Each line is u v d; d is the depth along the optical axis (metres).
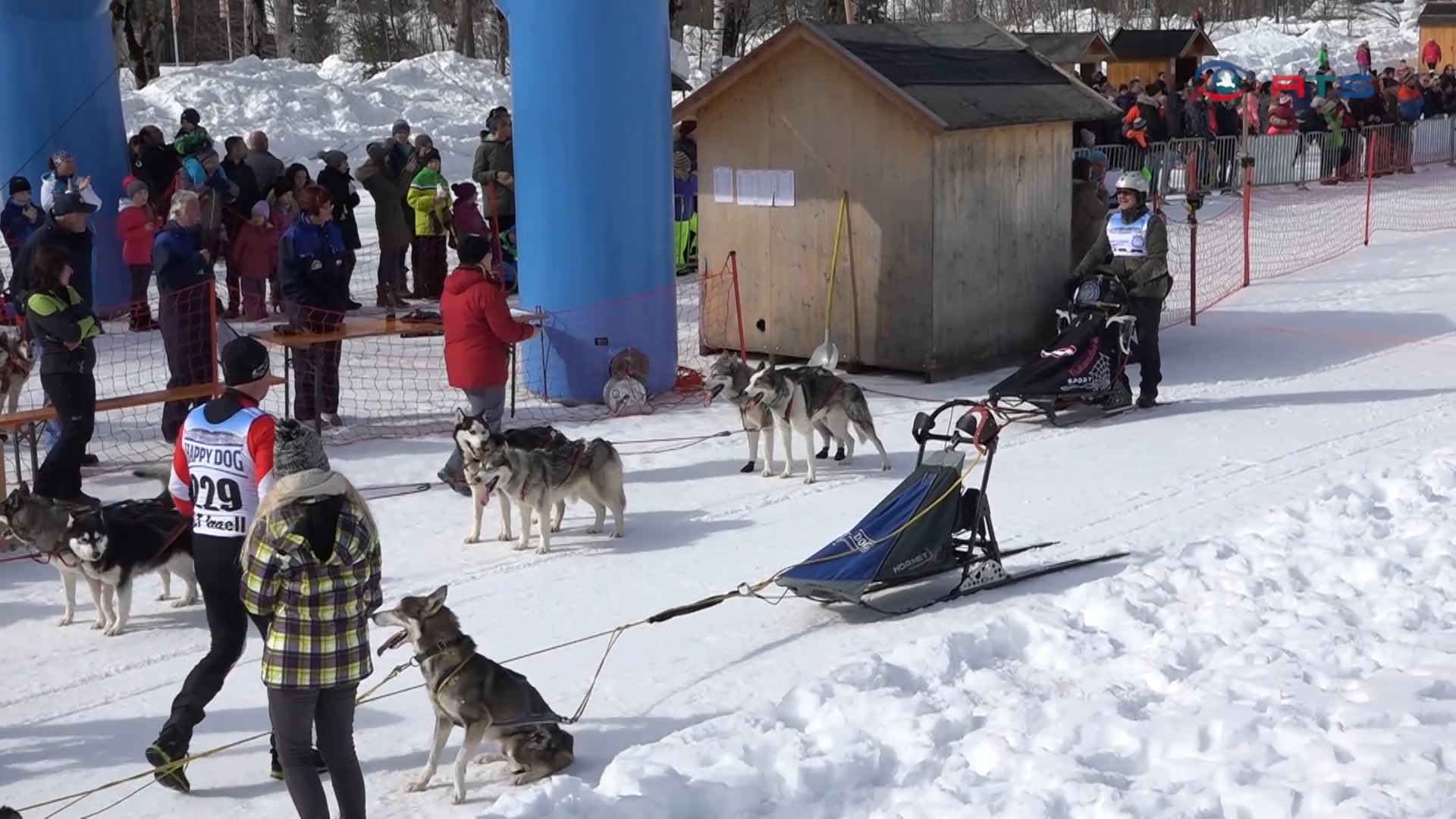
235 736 5.65
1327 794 4.43
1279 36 41.34
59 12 14.48
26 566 7.77
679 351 13.39
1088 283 10.70
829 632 6.59
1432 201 22.44
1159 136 23.11
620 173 10.98
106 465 9.45
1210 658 5.89
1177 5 45.25
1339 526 7.62
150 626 6.83
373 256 17.95
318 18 39.41
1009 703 5.43
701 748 5.08
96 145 14.94
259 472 5.02
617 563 7.62
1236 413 10.70
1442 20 37.19
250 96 24.16
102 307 14.84
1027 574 7.18
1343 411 10.64
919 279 11.74
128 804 5.08
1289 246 18.56
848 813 4.71
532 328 9.12
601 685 6.04
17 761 5.45
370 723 5.73
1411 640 5.89
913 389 11.66
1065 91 12.74
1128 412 10.85
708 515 8.45
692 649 6.42
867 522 6.88
